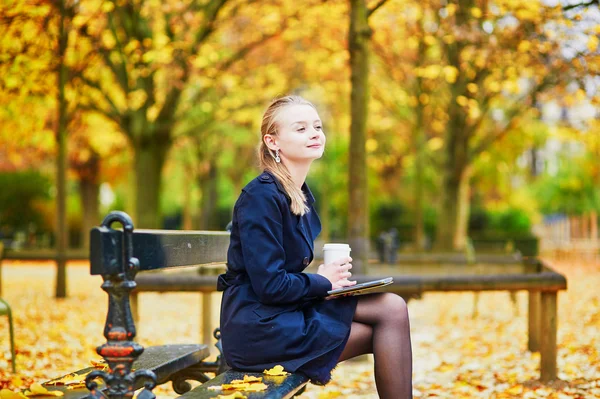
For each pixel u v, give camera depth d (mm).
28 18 10227
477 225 31859
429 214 31719
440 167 21062
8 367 6035
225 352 3254
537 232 34500
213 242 3975
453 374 6336
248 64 16484
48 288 14859
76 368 6316
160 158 13258
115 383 2564
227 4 12656
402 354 3270
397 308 3309
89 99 13250
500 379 5902
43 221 30688
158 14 12992
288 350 3109
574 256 27797
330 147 26719
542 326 5793
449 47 14430
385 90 18344
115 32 12453
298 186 3512
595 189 31938
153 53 11562
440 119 17656
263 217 3133
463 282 5867
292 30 14562
